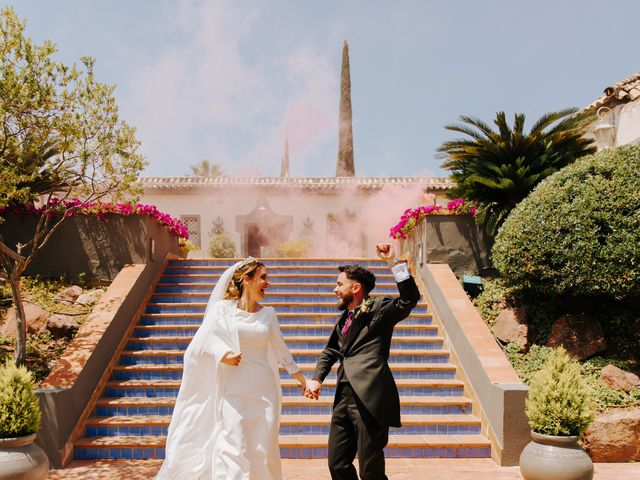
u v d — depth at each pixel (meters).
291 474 5.76
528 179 9.65
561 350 5.35
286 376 7.75
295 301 10.02
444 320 8.70
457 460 6.30
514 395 6.16
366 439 3.93
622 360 7.79
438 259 9.85
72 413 6.36
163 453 6.32
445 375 7.85
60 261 9.57
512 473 5.84
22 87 6.83
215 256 21.98
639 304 8.63
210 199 23.48
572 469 4.90
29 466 4.71
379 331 4.16
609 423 6.27
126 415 6.99
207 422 4.21
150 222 9.86
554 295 8.45
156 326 8.68
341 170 33.66
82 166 7.57
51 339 7.93
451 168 10.78
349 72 34.38
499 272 9.44
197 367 4.27
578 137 10.45
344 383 4.10
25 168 8.12
